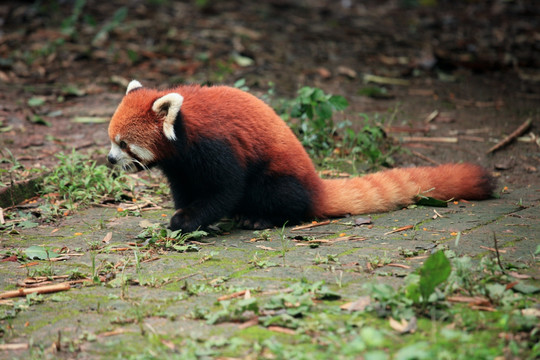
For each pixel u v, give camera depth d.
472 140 14.35
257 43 23.02
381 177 10.59
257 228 9.85
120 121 9.09
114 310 6.67
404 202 10.43
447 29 26.20
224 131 9.28
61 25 22.91
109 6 26.12
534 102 17.45
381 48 23.38
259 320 6.20
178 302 6.80
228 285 7.23
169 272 7.76
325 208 10.02
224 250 8.63
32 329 6.30
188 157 9.17
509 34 25.05
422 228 9.22
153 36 22.66
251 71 19.75
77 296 7.09
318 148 13.53
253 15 27.05
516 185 11.84
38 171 11.49
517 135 14.31
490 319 6.12
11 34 21.84
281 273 7.52
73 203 10.88
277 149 9.67
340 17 28.00
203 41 22.58
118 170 12.20
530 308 6.26
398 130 15.01
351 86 18.86
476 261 7.63
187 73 19.27
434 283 6.17
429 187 10.56
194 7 27.27
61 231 9.62
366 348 5.61
